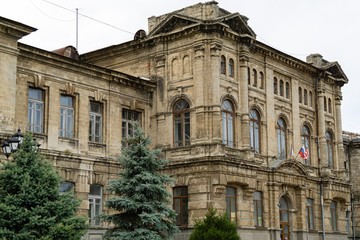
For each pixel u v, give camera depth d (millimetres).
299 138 55250
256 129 50031
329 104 61625
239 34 47688
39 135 39125
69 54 46906
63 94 41688
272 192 49250
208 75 45156
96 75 43781
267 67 51906
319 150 58000
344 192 59969
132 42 49594
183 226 44219
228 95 46375
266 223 48344
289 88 55281
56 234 28484
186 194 44969
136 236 36062
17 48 37562
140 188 36219
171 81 47344
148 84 47562
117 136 45250
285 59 53875
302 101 56938
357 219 69812
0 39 36000
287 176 51062
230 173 44156
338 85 62625
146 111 48062
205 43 45469
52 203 29062
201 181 43625
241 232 44938
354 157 71812
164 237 38000
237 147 46594
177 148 45750
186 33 46344
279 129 53062
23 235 27797
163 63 47781
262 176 48844
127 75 45812
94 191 42719
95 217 37219
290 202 52312
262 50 50875
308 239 52969
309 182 55375
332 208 59094
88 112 43125
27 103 38625
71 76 42062
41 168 29750
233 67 47500
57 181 30109
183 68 46812
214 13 45844
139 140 38375
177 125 46781
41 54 39469
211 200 43094
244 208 45750
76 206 30656
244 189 45938
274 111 52219
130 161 37312
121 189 36750
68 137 41438
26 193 28672
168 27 47875
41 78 39750
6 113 35812
